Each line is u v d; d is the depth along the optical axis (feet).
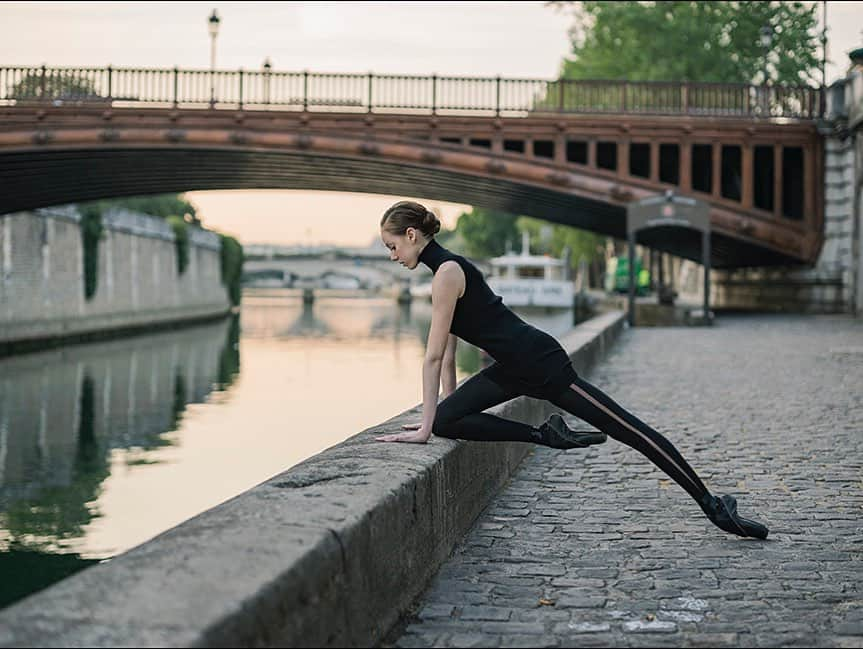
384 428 17.99
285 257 391.45
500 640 12.49
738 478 24.34
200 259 239.50
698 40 157.79
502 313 15.98
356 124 111.34
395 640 12.40
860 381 46.50
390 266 402.31
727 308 144.56
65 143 107.34
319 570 9.84
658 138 114.11
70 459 62.69
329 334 189.37
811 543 17.93
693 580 15.44
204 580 8.59
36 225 140.05
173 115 107.96
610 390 42.73
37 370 115.96
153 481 55.11
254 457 62.08
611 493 22.25
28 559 39.22
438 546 15.70
